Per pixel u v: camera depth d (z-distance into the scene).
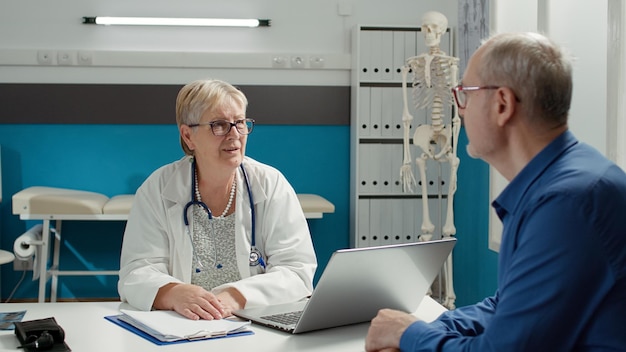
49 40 4.14
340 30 4.33
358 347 1.39
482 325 1.39
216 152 1.92
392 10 4.34
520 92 1.13
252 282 1.79
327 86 4.35
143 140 4.25
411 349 1.23
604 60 2.67
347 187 4.42
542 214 1.07
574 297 1.03
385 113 4.24
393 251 1.42
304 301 1.81
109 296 4.28
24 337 1.38
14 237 4.20
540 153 1.14
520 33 1.18
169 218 1.98
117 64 4.14
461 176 4.10
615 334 1.03
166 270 1.97
